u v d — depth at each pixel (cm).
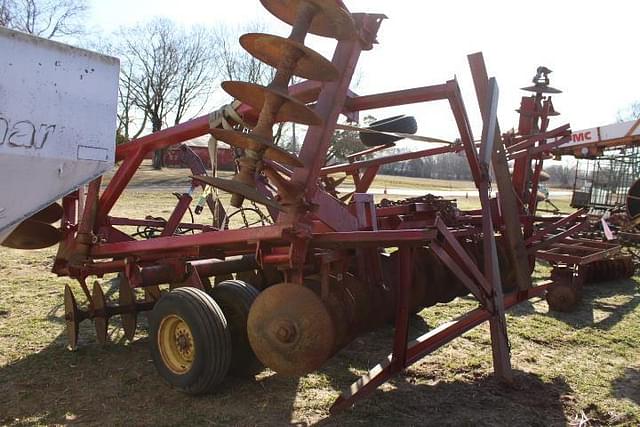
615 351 515
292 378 423
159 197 2278
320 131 330
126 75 4928
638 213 1283
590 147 1584
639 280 898
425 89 371
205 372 370
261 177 455
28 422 345
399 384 419
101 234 488
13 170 228
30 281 727
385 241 325
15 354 466
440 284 534
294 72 299
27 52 226
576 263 658
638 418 372
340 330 374
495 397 398
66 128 239
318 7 279
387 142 530
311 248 355
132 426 342
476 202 2497
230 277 559
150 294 533
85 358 461
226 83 286
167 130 447
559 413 376
